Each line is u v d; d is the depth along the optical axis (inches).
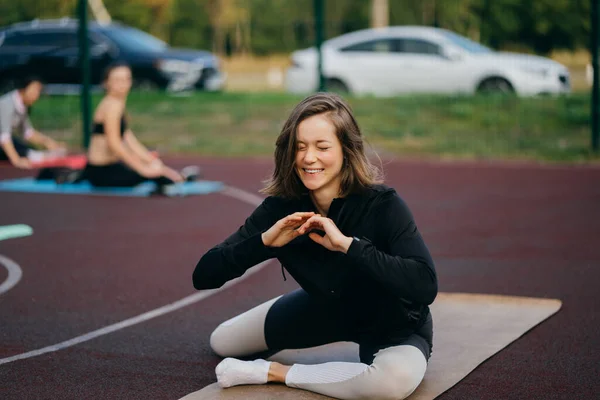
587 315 210.8
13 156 459.8
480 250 287.0
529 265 265.4
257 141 577.3
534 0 771.4
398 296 148.9
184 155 544.1
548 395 160.1
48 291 239.5
